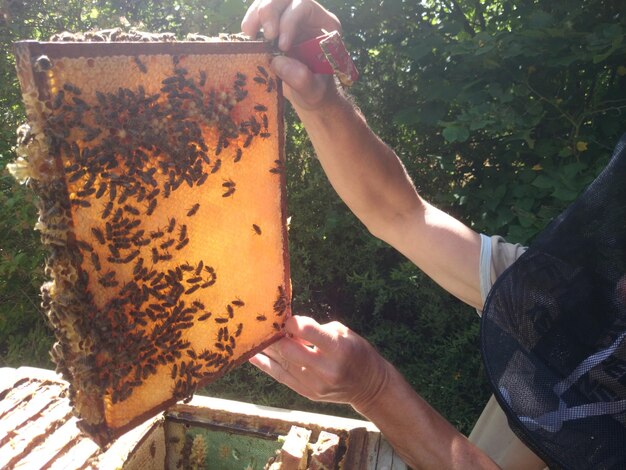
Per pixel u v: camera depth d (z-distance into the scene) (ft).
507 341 1.40
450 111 3.77
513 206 3.20
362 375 1.58
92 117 1.17
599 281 1.30
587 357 1.27
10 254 3.79
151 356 1.36
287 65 1.49
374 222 2.11
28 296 4.02
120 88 1.21
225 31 3.76
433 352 3.77
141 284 1.32
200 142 1.37
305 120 1.85
